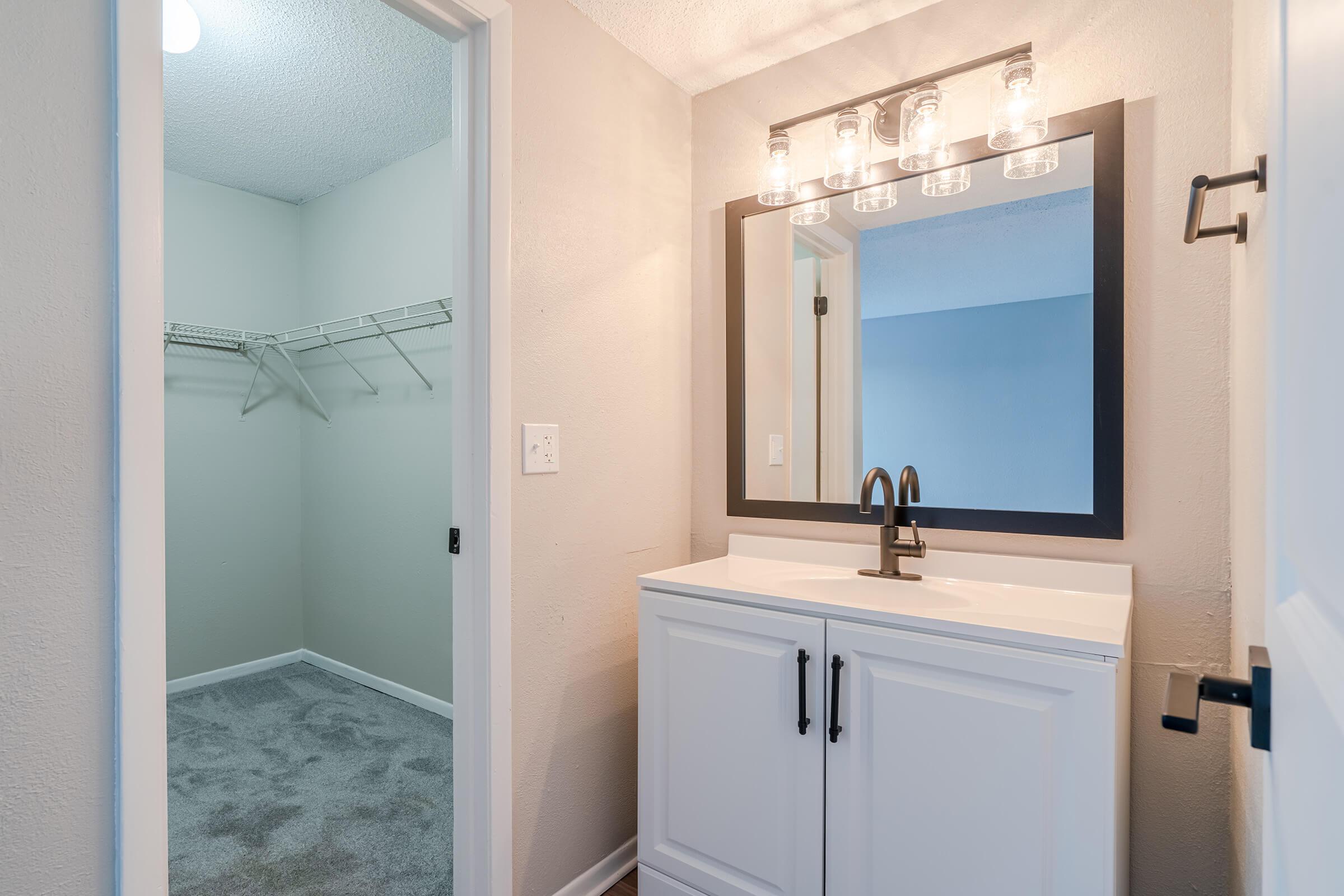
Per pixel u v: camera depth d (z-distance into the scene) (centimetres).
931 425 167
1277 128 51
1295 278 40
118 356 94
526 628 157
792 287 188
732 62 191
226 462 323
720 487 202
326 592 336
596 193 174
